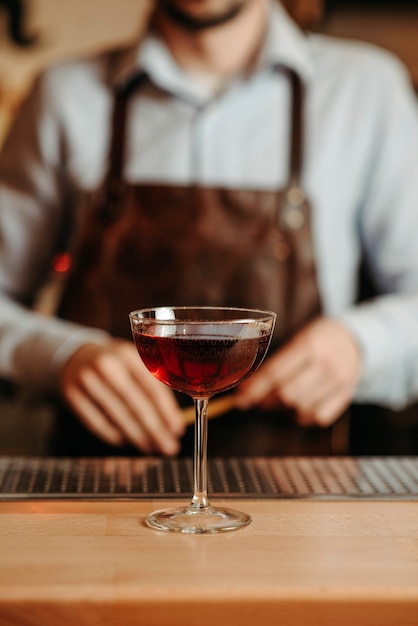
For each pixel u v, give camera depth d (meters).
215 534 0.78
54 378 1.98
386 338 2.06
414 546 0.75
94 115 2.26
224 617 0.65
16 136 2.31
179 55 2.23
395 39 2.35
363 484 0.97
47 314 2.31
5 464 1.06
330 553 0.73
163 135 2.24
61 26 2.36
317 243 2.21
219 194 2.09
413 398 2.13
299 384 1.94
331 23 2.36
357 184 2.28
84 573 0.68
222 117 2.24
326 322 2.03
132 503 0.90
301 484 0.97
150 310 0.85
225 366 0.79
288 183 2.22
